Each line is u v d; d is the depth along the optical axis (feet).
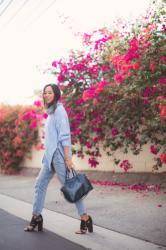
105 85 28.89
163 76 25.63
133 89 26.66
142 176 30.09
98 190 28.89
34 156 44.93
